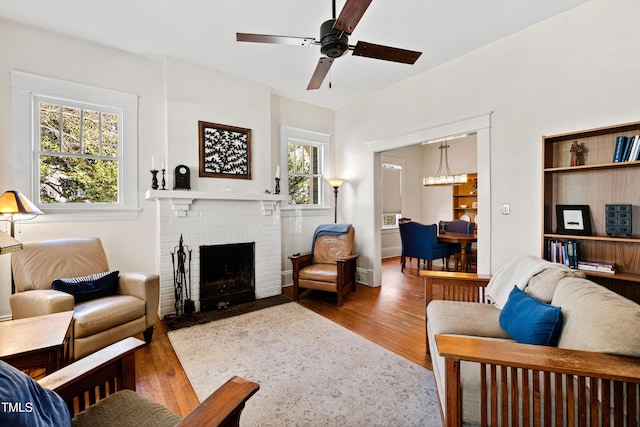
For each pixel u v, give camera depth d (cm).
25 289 227
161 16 250
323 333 271
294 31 270
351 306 346
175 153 327
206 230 339
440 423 157
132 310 230
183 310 320
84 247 265
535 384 111
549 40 251
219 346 246
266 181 396
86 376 105
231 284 365
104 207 305
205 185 346
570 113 240
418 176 755
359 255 443
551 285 171
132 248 318
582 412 107
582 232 228
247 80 377
